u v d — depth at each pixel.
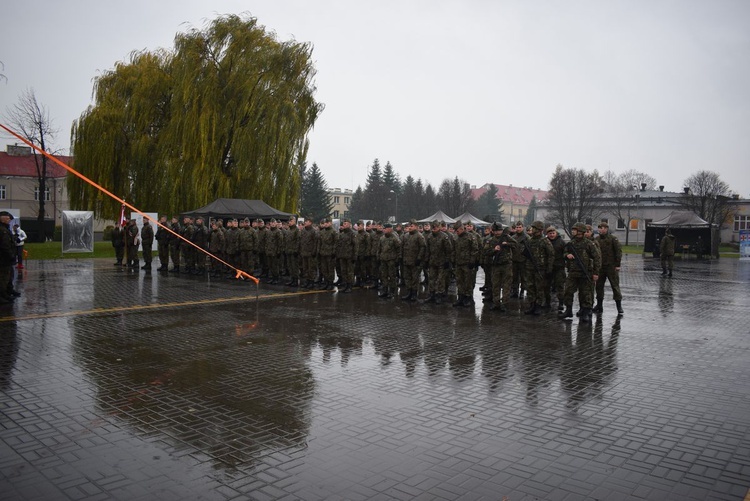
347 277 15.34
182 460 4.42
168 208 26.98
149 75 28.66
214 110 26.53
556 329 10.27
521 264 13.25
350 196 125.88
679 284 19.48
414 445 4.77
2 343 8.47
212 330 9.70
